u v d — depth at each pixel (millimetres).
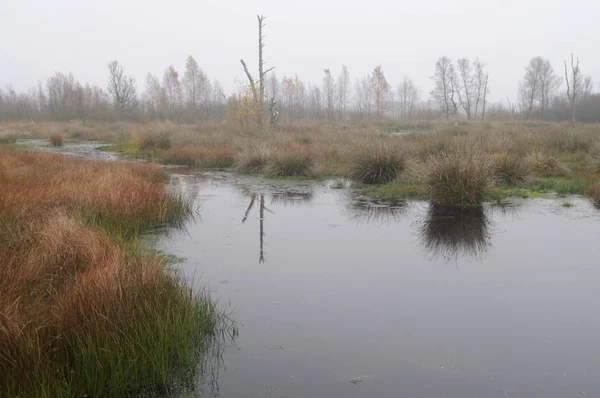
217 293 5707
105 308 4254
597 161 14320
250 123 28844
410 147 16359
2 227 6805
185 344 4133
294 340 4578
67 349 3811
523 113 58875
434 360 4227
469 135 21375
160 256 6828
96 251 5734
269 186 13641
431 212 10109
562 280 6152
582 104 52781
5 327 3734
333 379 3932
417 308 5328
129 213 8516
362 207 10672
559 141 18516
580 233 8375
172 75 55562
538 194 11781
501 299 5570
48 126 41062
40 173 11484
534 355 4316
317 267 6676
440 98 60188
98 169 13008
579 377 3955
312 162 15727
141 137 23672
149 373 3838
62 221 6680
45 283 5078
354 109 74312
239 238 8117
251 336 4637
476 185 10914
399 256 7188
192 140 22844
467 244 7789
